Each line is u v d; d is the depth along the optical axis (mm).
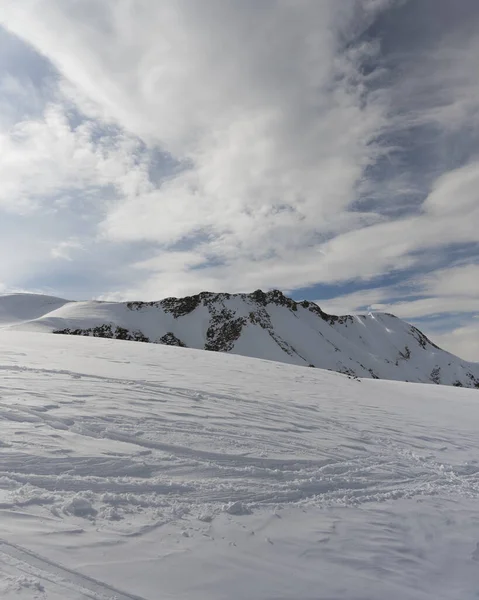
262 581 3131
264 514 4328
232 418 8383
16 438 5238
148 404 8336
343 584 3322
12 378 9461
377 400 15742
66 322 104062
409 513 5008
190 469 5176
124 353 19578
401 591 3393
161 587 2814
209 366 18500
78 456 4906
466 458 8445
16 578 2572
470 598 3465
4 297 145500
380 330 196000
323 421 9898
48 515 3516
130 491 4301
